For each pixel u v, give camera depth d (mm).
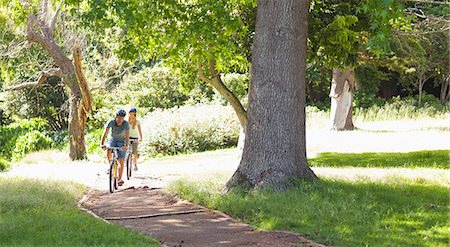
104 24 16406
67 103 42500
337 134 29500
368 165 19391
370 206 11375
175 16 17359
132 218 11750
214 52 19219
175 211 12312
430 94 48156
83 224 10273
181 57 21219
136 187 17141
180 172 20719
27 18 26625
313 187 12969
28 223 10219
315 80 44531
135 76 42219
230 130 34469
